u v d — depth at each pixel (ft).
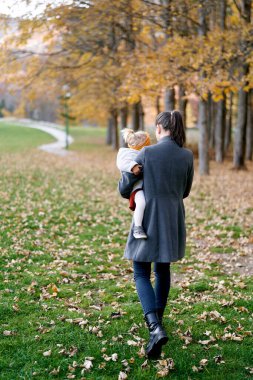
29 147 100.48
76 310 13.76
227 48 41.52
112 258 19.97
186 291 15.71
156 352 10.53
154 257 10.50
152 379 10.04
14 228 24.29
